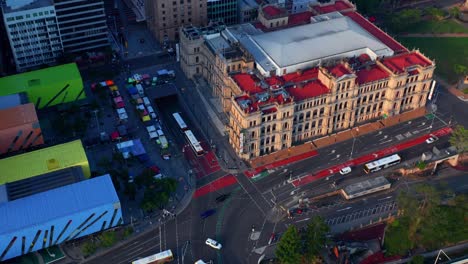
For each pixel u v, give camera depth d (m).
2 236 196.38
